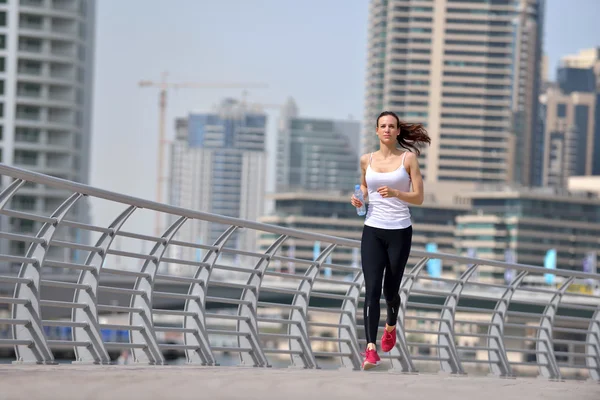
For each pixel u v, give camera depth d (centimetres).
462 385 1075
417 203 1316
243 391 859
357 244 1781
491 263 2053
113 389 831
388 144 1323
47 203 17412
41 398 751
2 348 11431
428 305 1991
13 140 17600
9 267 16038
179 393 817
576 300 11219
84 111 19425
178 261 1504
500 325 2136
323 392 885
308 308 1778
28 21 17612
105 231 1361
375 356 1348
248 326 1662
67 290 7556
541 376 2244
